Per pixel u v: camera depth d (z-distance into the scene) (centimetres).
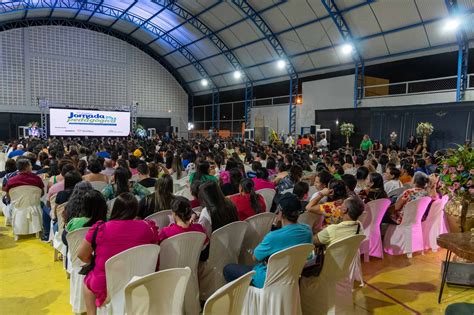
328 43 1544
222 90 2414
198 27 1902
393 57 1407
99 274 232
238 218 308
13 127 1983
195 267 270
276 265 226
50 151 713
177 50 2259
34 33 2014
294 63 1794
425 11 1178
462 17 1088
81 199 312
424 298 327
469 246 277
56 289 338
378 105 1438
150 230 246
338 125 1547
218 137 2114
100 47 2241
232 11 1664
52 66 2078
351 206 274
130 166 611
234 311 188
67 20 2103
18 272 376
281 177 512
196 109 2686
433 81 1282
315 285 268
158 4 1744
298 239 237
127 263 226
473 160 361
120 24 2152
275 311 232
